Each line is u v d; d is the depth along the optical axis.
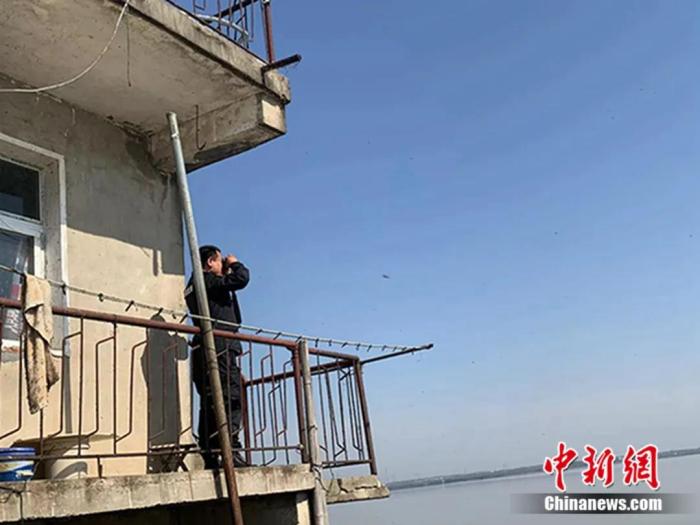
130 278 6.48
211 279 6.20
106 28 5.41
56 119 6.20
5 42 5.46
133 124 6.80
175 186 7.16
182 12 5.74
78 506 4.03
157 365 6.49
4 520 3.70
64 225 6.04
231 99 6.55
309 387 5.87
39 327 4.16
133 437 6.10
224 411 5.11
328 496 5.98
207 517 5.88
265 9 6.70
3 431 5.15
